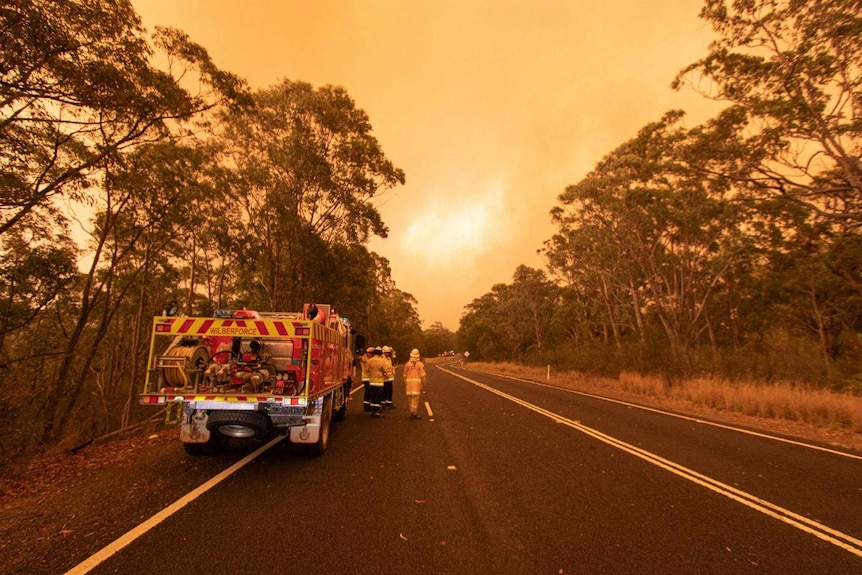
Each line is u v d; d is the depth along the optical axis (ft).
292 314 29.96
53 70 27.81
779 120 57.82
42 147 33.73
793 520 17.08
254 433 23.77
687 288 99.14
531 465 24.77
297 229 78.64
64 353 41.63
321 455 26.81
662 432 35.22
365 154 82.02
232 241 70.69
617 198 92.38
